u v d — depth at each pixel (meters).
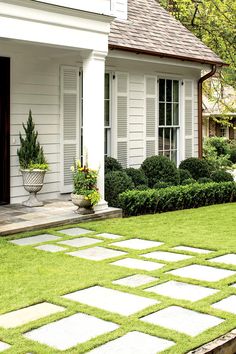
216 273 6.36
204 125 31.30
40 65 10.77
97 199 9.28
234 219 9.93
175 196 10.94
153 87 13.27
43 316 4.99
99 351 4.27
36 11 8.44
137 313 5.02
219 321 4.87
